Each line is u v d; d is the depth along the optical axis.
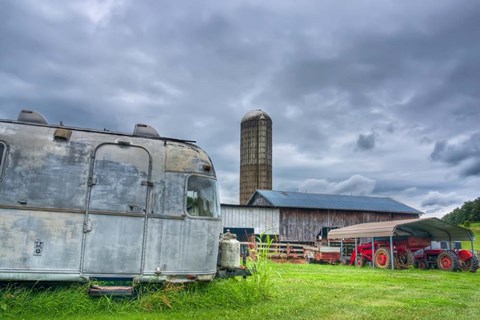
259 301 7.96
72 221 7.23
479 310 7.62
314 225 32.47
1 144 7.23
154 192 7.75
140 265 7.42
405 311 7.31
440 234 21.33
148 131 8.51
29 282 7.07
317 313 6.96
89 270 7.17
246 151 40.22
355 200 36.16
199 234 7.90
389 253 19.80
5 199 7.00
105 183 7.54
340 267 20.61
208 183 8.25
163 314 6.65
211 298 7.55
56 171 7.35
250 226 30.88
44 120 8.00
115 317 6.36
